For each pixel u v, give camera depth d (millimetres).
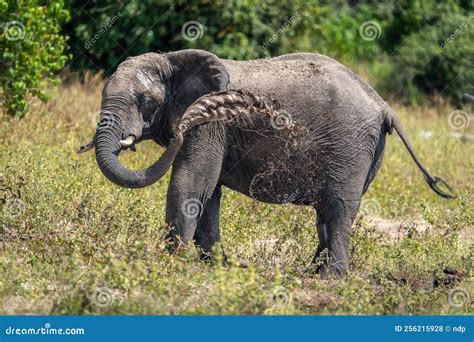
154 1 30453
